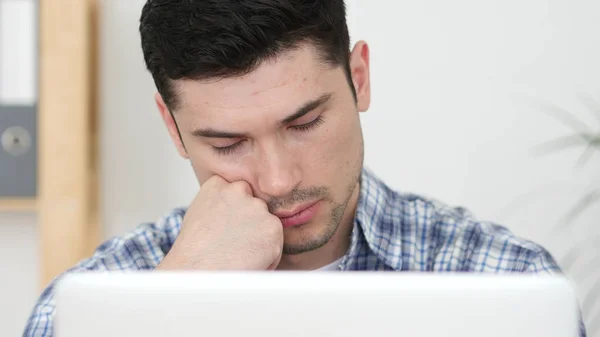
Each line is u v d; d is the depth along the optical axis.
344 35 1.12
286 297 0.57
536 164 2.16
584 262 2.17
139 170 2.19
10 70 1.99
